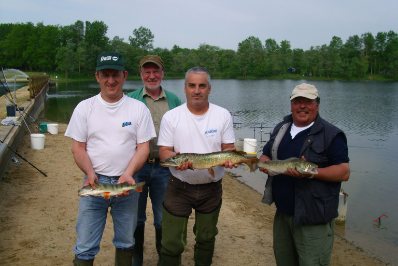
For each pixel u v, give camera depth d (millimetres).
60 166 10273
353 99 47594
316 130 3609
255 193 9836
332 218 3504
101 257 5066
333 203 3486
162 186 4707
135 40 143375
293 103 3746
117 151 3639
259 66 125250
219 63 142000
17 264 4629
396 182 10992
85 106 3625
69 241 5488
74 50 113938
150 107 4871
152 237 5980
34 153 11758
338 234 7238
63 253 5062
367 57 127625
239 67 125875
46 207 6926
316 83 96875
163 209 4055
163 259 4051
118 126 3643
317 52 130500
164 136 4098
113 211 3758
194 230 4207
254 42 135125
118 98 3676
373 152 15820
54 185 8438
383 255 6309
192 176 3863
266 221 7457
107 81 3533
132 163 3701
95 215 3615
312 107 3664
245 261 5410
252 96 51438
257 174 11945
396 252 6453
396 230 7473
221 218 7434
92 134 3629
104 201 3635
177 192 3963
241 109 34219
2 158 8594
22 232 5660
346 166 3449
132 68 122312
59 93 52250
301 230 3549
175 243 3959
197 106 3922
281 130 3979
